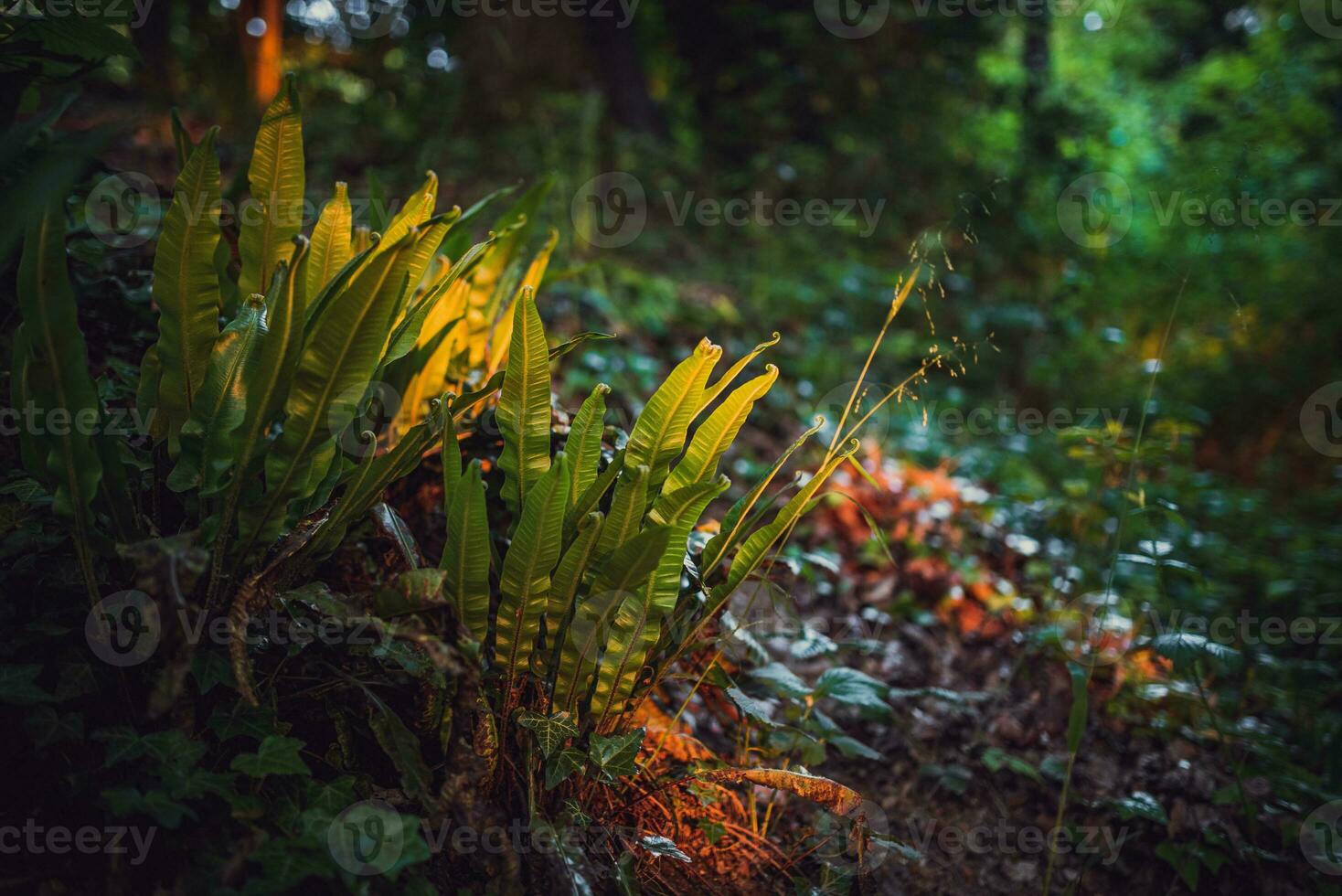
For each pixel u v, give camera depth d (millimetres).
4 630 1308
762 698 2262
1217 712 2729
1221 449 6004
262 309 1378
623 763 1457
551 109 6500
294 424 1297
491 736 1421
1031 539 3688
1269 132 7812
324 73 7266
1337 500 5168
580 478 1470
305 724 1493
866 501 3602
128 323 2064
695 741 1884
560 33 7113
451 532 1328
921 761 2383
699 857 1707
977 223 7234
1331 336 6410
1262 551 4328
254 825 1263
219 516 1350
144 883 1216
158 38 6305
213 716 1315
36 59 1613
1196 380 6090
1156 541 2447
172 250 1297
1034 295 6684
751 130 7746
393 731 1342
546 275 2182
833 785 1553
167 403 1376
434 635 1324
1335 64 8297
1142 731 2580
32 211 1067
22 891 1156
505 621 1402
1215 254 6129
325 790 1311
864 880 1651
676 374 1391
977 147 8086
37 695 1230
